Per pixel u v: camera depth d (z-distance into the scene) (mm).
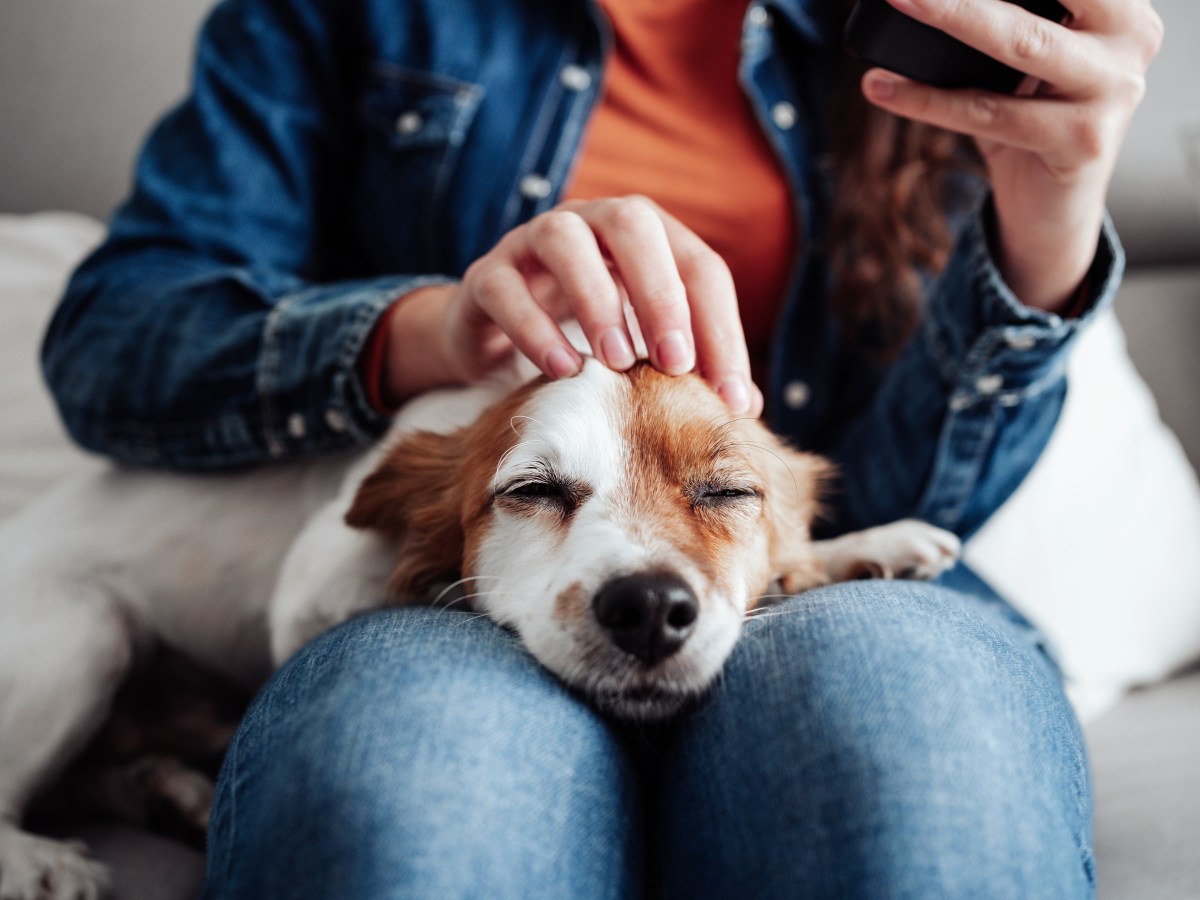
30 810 1499
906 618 892
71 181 2414
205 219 1693
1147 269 2580
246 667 1646
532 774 761
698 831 783
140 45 2393
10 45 2352
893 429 1521
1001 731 779
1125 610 2000
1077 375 2229
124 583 1604
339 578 1286
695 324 1057
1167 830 1201
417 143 1708
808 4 1780
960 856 671
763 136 1746
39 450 2146
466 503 1218
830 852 693
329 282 1938
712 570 1048
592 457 1135
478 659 883
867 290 1679
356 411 1342
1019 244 1244
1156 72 2398
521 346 1031
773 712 817
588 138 1729
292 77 1792
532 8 1769
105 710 1526
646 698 964
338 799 701
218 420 1416
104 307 1514
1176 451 2275
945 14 991
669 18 1774
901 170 1649
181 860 1296
